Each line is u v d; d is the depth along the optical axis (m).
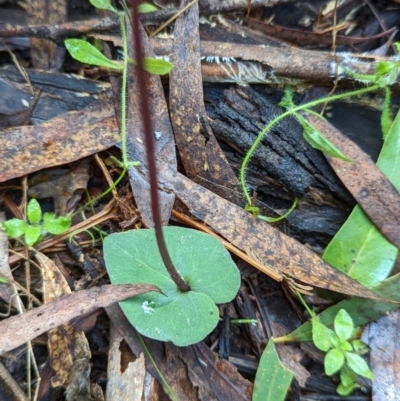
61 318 0.08
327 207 0.11
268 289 0.11
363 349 0.10
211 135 0.11
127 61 0.11
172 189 0.10
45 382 0.09
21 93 0.11
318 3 0.14
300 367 0.10
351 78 0.12
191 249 0.10
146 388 0.09
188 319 0.09
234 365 0.10
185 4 0.12
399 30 0.14
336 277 0.10
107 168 0.11
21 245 0.10
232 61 0.12
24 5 0.13
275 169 0.11
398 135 0.11
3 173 0.10
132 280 0.09
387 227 0.11
